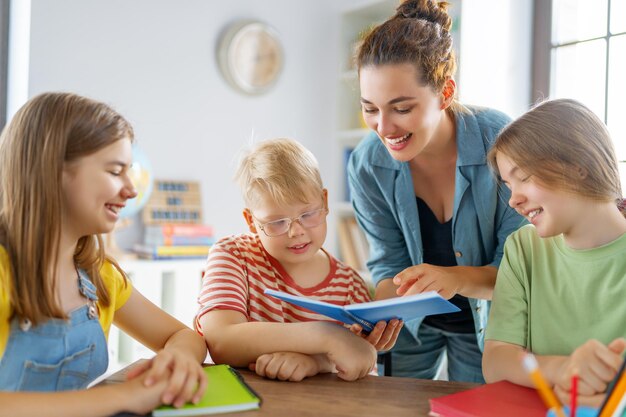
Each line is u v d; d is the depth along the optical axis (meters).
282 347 0.99
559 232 0.97
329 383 0.92
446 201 1.44
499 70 2.46
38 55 2.49
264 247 1.22
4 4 2.40
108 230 0.90
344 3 3.27
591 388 0.78
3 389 0.85
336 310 0.89
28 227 0.84
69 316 0.92
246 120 3.07
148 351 2.53
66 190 0.86
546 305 1.04
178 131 2.86
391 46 1.15
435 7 1.27
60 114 0.85
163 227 2.64
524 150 0.96
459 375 1.63
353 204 1.57
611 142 0.99
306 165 1.21
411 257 1.51
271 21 3.14
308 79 3.27
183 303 2.60
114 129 0.88
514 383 0.89
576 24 2.40
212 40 2.96
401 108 1.16
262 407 0.80
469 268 1.20
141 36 2.75
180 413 0.76
